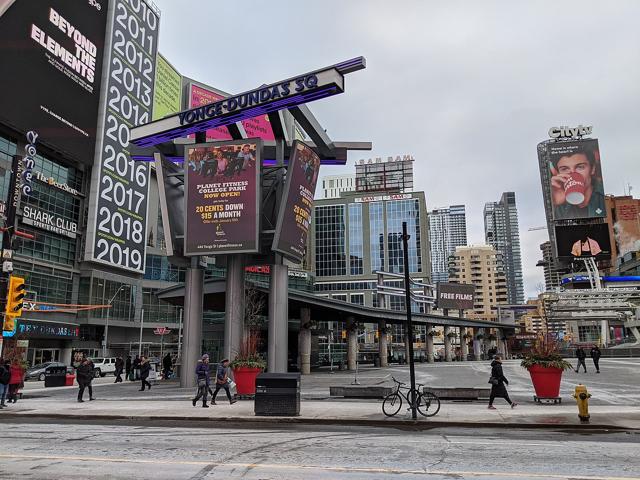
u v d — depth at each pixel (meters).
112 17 73.62
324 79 25.03
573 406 17.00
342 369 50.31
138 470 7.84
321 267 138.12
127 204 75.75
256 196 28.19
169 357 38.62
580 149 114.75
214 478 7.30
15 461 8.56
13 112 55.34
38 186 61.75
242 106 26.97
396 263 133.62
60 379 31.97
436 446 10.18
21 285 19.59
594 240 108.50
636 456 9.07
